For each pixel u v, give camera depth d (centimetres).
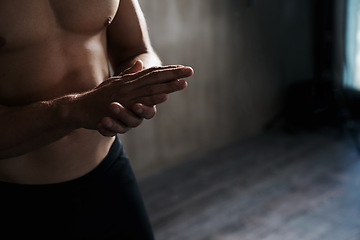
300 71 403
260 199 274
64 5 92
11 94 93
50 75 94
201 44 325
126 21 113
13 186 102
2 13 85
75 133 103
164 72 73
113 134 74
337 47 393
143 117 73
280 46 380
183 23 310
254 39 359
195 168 324
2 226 104
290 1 377
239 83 359
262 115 384
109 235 116
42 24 90
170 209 269
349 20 383
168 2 298
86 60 100
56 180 104
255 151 347
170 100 319
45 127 79
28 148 82
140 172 315
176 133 329
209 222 252
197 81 331
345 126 378
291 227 241
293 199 271
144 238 123
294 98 383
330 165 315
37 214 104
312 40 404
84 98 76
